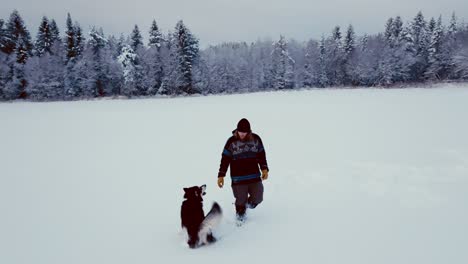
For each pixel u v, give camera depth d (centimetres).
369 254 352
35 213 516
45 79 4738
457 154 798
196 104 2878
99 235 428
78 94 4916
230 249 375
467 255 344
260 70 6112
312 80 6353
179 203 539
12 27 5506
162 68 5228
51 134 1360
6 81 4744
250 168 434
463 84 5000
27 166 840
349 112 1816
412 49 5809
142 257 364
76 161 886
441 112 1659
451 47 5709
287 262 342
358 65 6000
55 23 5847
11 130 1498
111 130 1438
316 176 660
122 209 522
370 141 1005
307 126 1362
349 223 432
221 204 521
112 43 6625
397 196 532
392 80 5647
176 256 363
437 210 467
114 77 5050
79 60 5019
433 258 340
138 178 701
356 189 574
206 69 5469
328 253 357
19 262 364
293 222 442
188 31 5231
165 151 977
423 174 647
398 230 407
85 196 595
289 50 7256
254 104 2597
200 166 784
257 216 469
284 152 901
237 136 429
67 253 382
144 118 1878
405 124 1312
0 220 489
